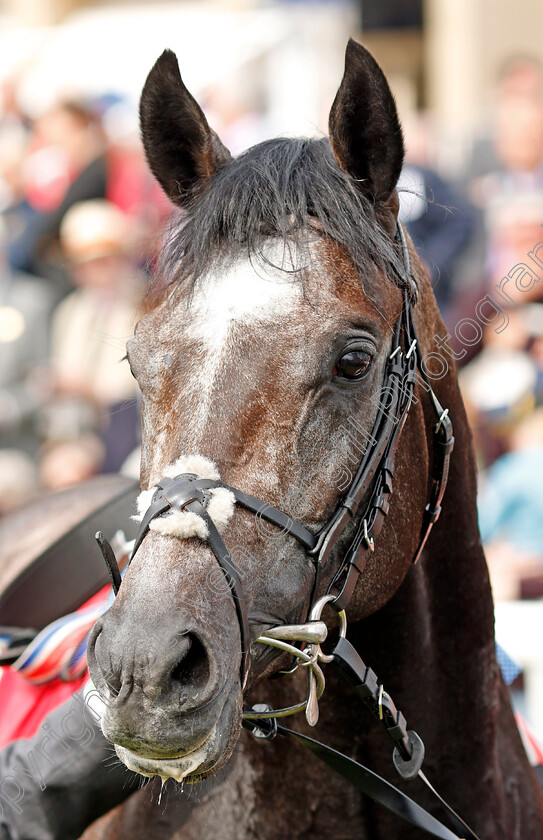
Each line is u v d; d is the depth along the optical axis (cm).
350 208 260
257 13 1210
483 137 864
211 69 1088
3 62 1261
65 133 980
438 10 1180
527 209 750
